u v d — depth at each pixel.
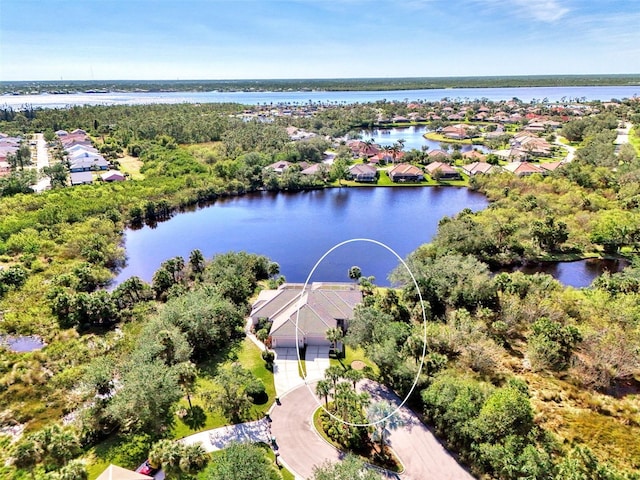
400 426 34.41
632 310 44.38
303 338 45.41
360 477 26.12
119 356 43.69
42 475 29.02
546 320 43.59
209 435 33.62
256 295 57.22
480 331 44.81
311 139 151.25
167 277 57.56
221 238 82.31
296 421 35.12
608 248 68.81
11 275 57.75
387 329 41.12
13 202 86.00
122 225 85.81
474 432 30.56
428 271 53.19
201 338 44.28
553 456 30.61
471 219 72.94
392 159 142.12
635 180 91.50
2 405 37.66
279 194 113.19
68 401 38.16
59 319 50.91
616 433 33.91
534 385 39.12
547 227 67.69
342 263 70.25
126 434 33.62
